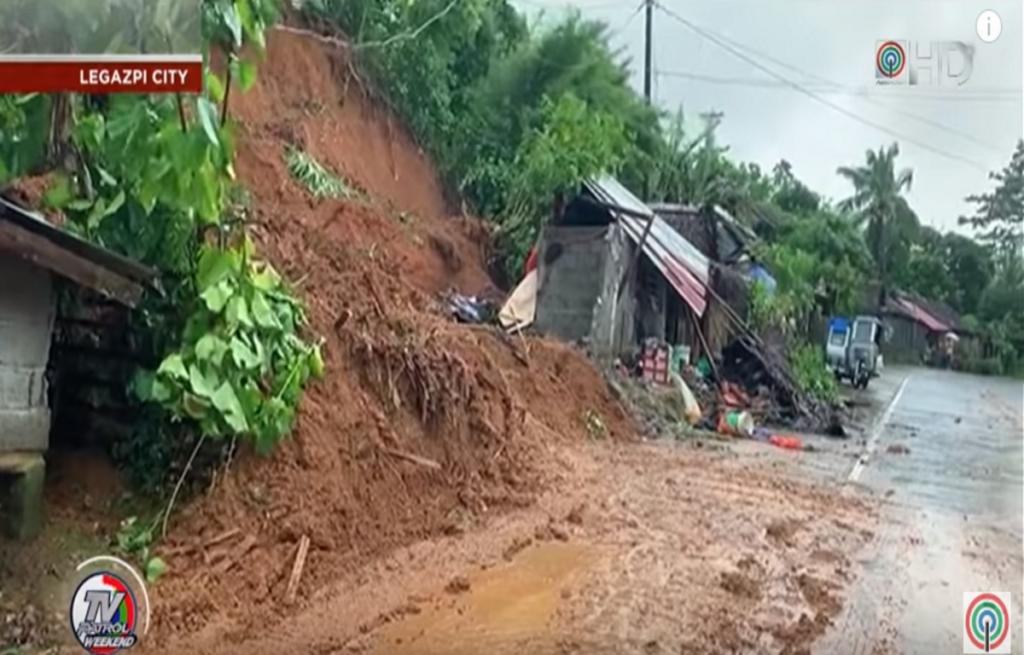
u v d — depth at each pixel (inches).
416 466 199.6
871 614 145.6
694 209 254.7
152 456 156.9
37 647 120.3
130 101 141.3
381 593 153.1
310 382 183.8
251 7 145.5
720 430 305.4
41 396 142.3
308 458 172.4
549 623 141.6
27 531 137.8
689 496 233.0
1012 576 164.6
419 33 253.8
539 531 194.9
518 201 270.5
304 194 251.4
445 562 171.8
